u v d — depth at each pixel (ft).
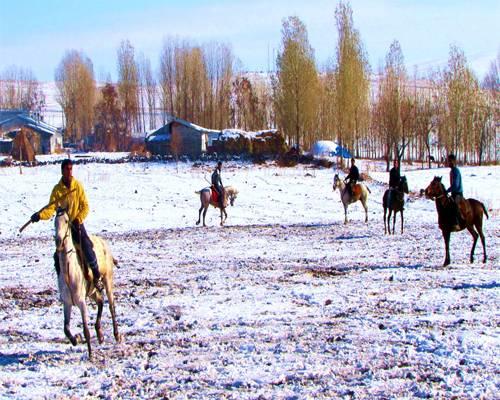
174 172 175.22
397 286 54.54
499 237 88.38
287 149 224.53
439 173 195.21
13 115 303.07
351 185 112.27
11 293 57.11
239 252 80.69
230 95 345.51
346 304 48.24
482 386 29.27
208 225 115.65
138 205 133.39
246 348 37.17
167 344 38.96
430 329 39.65
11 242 96.37
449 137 279.69
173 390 30.55
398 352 35.09
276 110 265.34
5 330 43.62
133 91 360.48
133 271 67.26
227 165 190.49
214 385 31.07
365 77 262.06
